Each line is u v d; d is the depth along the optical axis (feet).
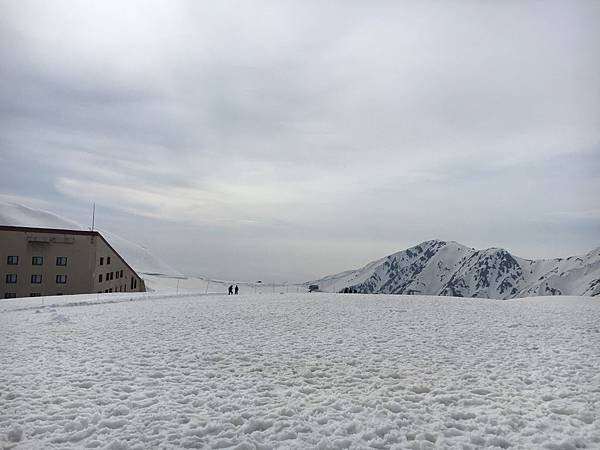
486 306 98.32
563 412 27.58
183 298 129.18
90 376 35.29
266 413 27.14
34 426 24.85
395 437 23.70
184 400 29.53
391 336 55.83
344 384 33.91
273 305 99.40
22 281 205.46
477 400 29.68
